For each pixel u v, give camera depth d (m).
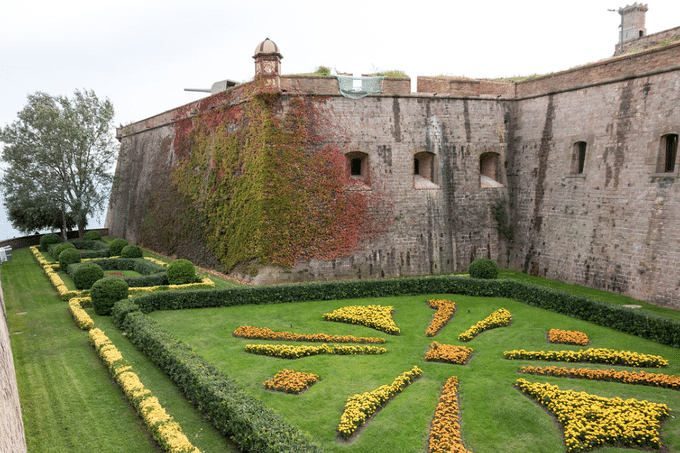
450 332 12.89
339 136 20.73
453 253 22.36
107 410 8.71
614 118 17.62
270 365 10.59
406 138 21.69
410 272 21.59
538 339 12.17
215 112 24.12
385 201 21.33
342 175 20.77
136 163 35.25
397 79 21.48
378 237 21.16
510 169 23.27
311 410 8.53
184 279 18.12
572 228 19.33
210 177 24.02
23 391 9.45
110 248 25.95
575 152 19.56
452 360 10.68
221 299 15.76
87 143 33.59
